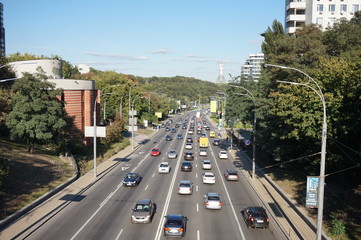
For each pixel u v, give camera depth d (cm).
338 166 2842
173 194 3183
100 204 2798
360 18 4281
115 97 9825
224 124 11019
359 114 2555
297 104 2838
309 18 7581
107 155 5297
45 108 4025
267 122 3812
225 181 3844
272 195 3178
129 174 3616
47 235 2077
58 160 4244
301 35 3656
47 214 2470
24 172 3303
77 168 4053
